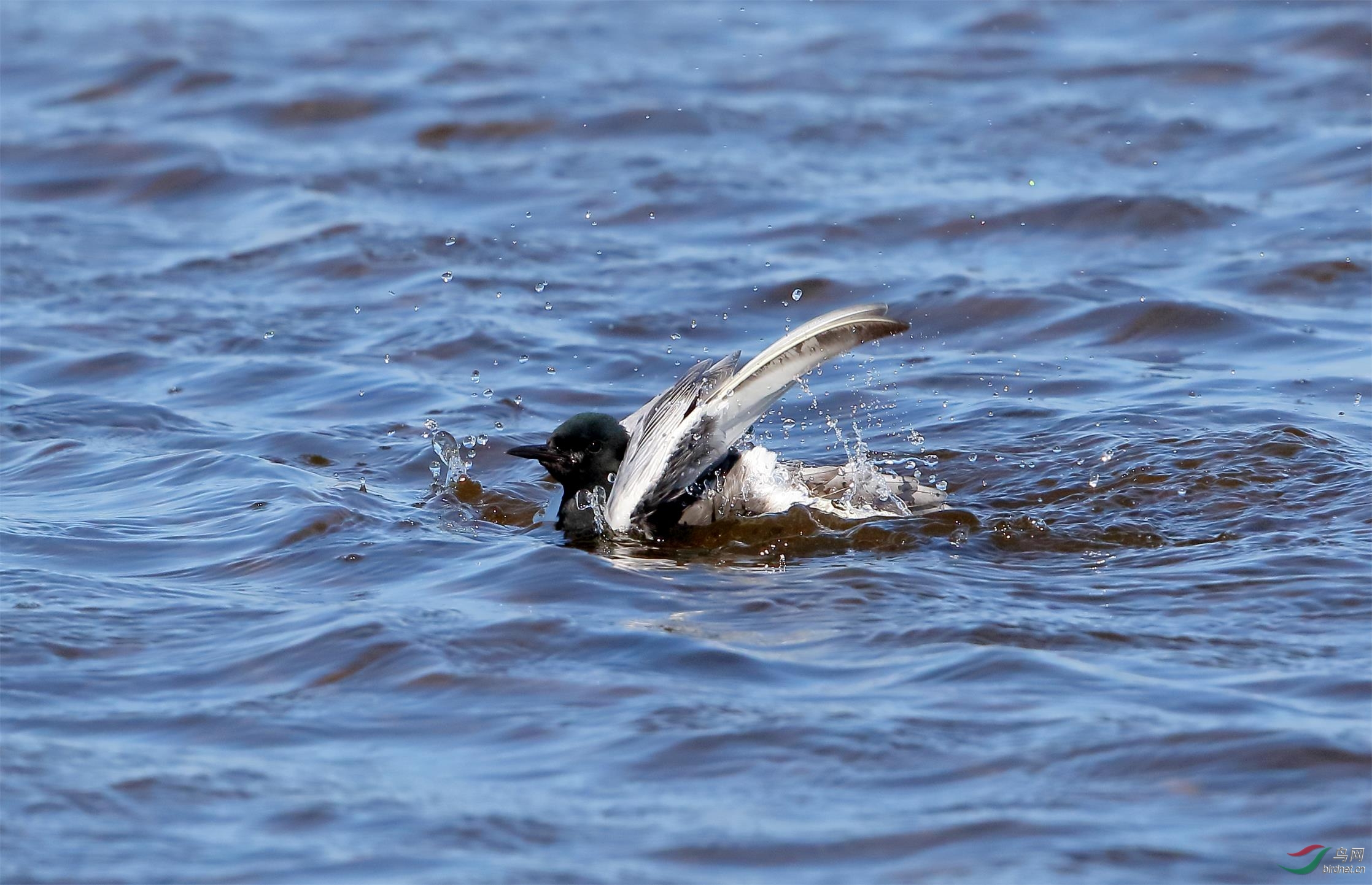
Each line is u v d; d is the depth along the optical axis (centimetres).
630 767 779
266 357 1773
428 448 1459
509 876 677
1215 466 1291
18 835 711
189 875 682
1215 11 3222
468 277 2044
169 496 1299
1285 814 717
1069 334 1794
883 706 840
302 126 2719
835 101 2797
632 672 896
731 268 2059
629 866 688
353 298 1997
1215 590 1020
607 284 2016
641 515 1225
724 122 2675
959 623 959
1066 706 833
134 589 1061
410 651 923
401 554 1142
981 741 795
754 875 681
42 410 1575
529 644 943
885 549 1155
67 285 2036
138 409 1588
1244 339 1734
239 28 3356
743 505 1228
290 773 777
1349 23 3003
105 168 2511
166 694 877
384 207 2338
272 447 1463
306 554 1141
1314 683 852
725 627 972
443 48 3145
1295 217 2139
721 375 1183
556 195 2369
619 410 1605
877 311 1155
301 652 930
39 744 807
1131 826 711
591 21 3422
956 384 1631
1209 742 781
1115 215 2183
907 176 2394
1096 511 1216
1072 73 2903
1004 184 2338
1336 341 1705
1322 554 1076
